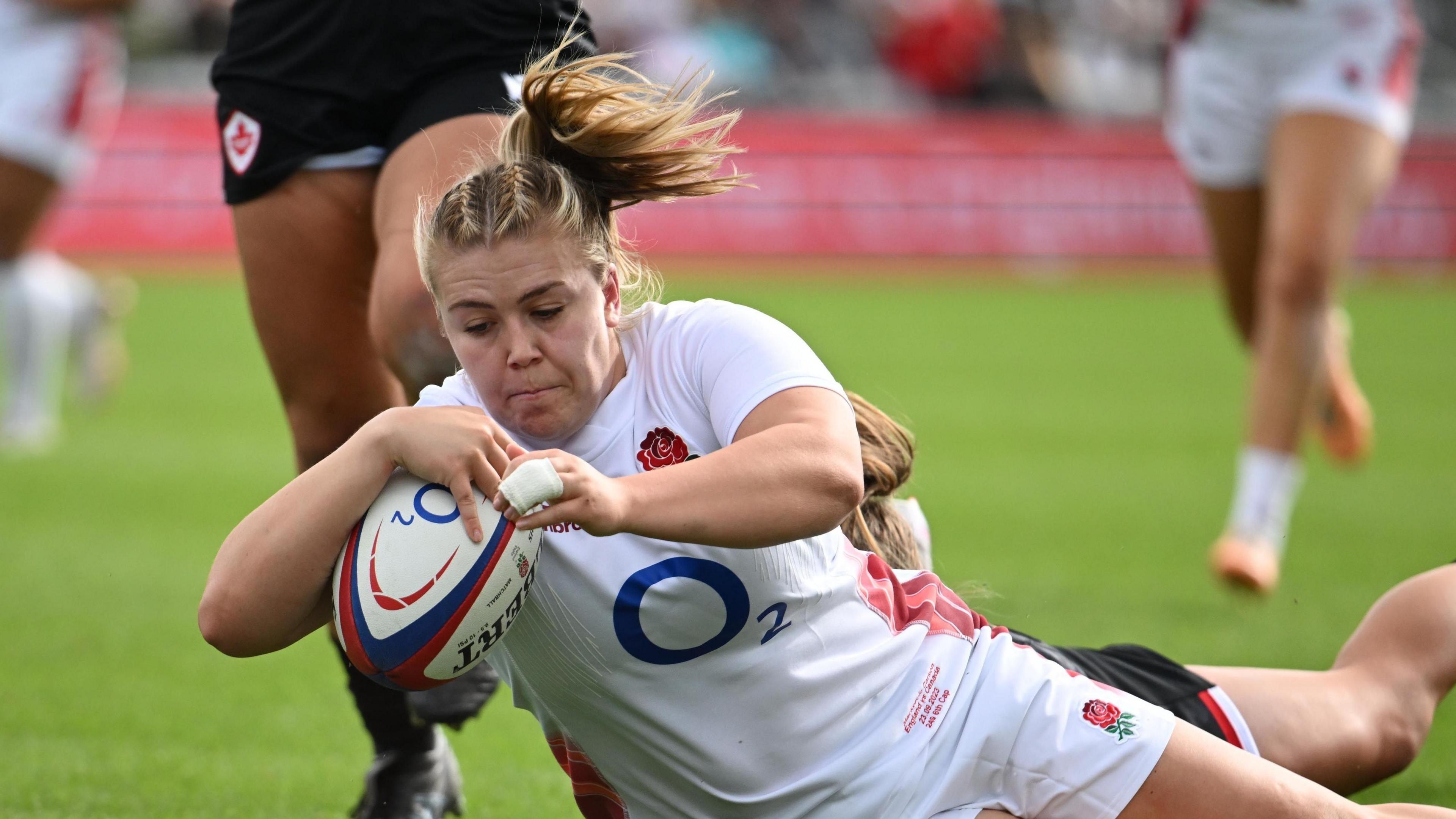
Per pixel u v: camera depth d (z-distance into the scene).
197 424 32.88
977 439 31.89
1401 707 10.45
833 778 8.73
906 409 35.34
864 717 8.87
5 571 19.98
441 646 7.86
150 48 63.12
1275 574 18.70
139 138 58.94
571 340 7.96
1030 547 22.38
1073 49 69.56
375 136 11.67
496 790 12.67
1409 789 12.52
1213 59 21.80
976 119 66.75
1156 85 70.19
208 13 64.69
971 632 9.41
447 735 14.45
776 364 8.34
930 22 66.94
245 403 35.66
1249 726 10.04
